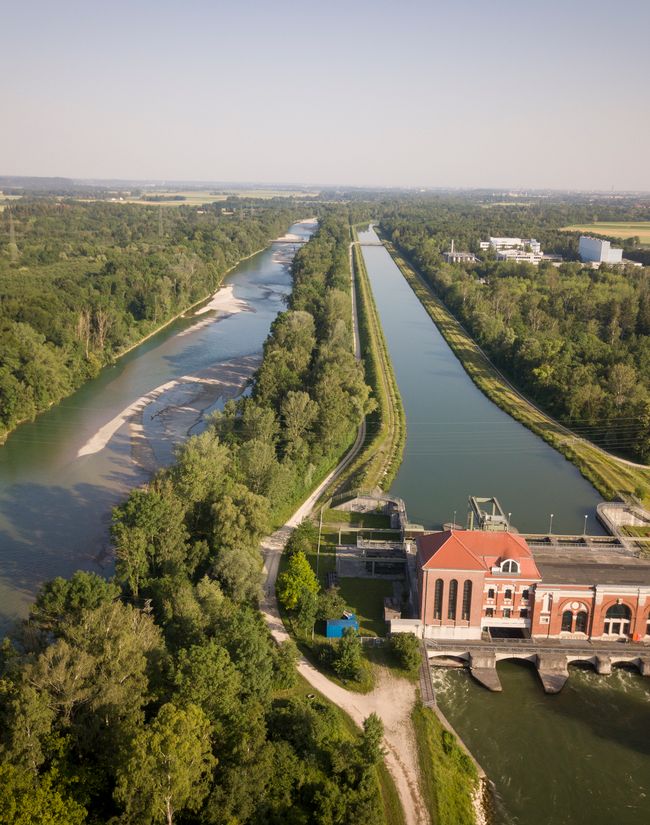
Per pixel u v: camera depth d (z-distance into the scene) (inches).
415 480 7431.1
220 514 5280.5
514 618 4827.8
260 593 4886.8
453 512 6717.5
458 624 4776.1
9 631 4820.4
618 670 4692.4
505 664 4736.7
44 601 4178.2
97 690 3292.3
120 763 2965.1
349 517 6427.2
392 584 5433.1
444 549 4724.4
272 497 6082.7
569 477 7662.4
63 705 3245.6
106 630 3607.3
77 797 2970.0
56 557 5826.8
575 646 4712.1
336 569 5551.2
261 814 3102.9
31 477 7239.2
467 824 3484.3
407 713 4185.5
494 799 3695.9
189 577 5083.7
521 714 4284.0
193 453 5792.3
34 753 2989.7
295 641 4729.3
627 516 6614.2
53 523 6363.2
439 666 4707.2
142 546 4877.0
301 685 4325.8
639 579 4842.5
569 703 4387.3
